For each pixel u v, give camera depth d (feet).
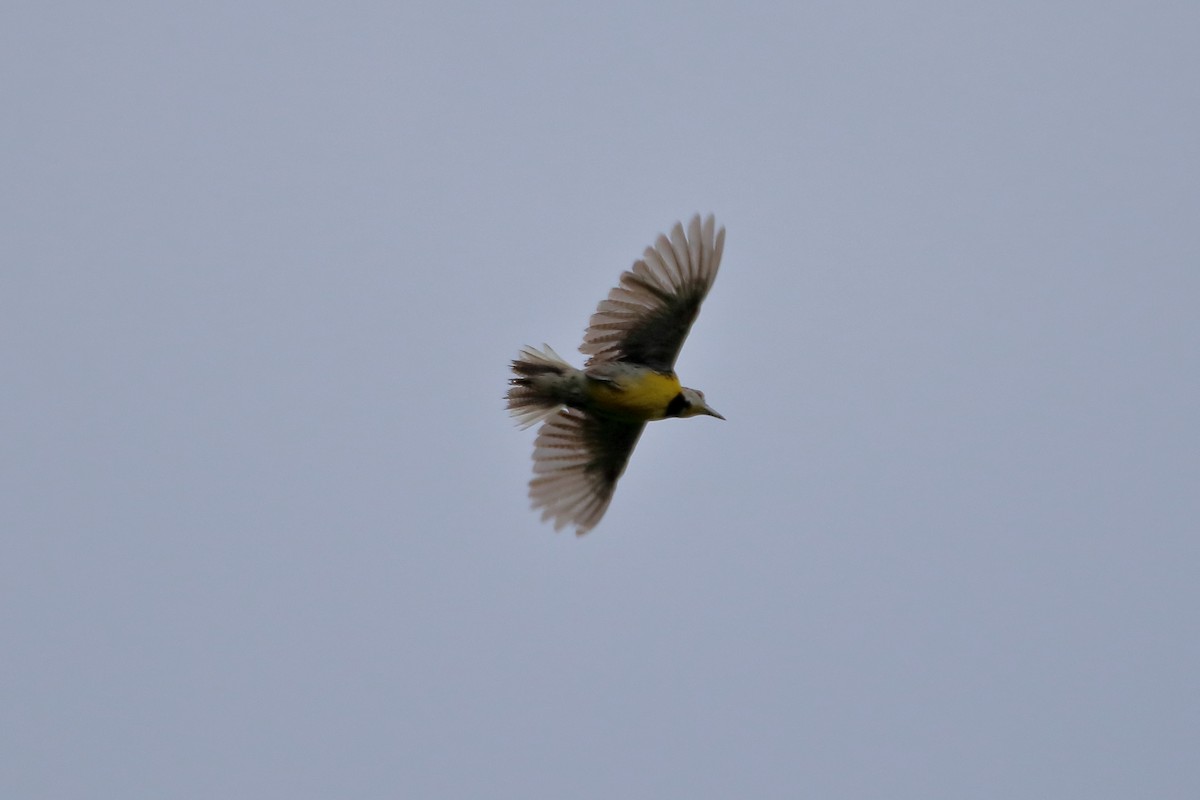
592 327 52.16
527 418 52.70
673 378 52.39
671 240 51.42
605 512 57.26
